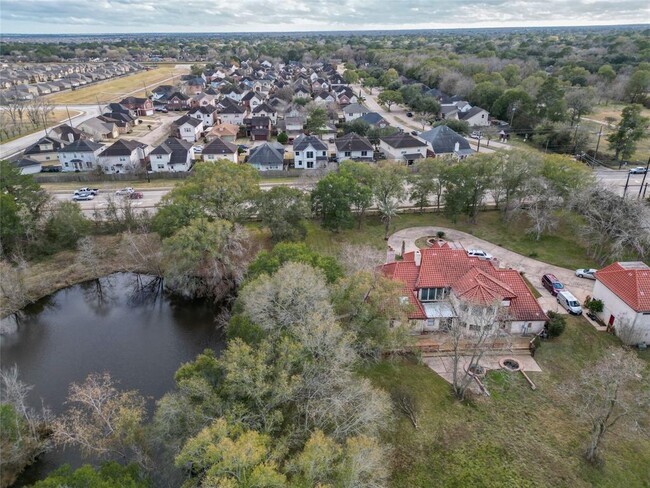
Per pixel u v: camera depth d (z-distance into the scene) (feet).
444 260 138.72
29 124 418.72
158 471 85.92
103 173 277.03
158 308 158.61
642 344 125.90
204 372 91.97
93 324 149.48
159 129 414.41
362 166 207.72
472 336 125.08
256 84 585.63
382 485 78.59
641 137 294.87
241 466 66.33
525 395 109.81
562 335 130.31
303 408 85.97
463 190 194.39
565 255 177.68
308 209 179.83
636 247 156.04
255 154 292.40
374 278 114.93
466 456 94.22
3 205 168.86
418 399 107.65
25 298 157.07
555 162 195.11
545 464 92.27
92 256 176.24
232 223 170.19
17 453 91.15
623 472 90.79
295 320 100.53
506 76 501.15
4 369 127.65
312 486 67.46
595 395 95.09
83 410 111.24
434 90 485.97
